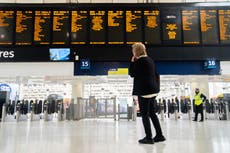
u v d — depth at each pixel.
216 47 6.68
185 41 6.72
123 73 6.75
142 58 2.90
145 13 6.87
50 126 5.93
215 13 6.84
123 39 6.74
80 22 6.82
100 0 8.08
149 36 6.75
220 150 2.21
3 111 9.89
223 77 8.24
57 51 6.68
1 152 2.17
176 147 2.39
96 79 8.77
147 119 2.78
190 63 6.80
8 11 6.78
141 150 2.23
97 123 7.45
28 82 10.29
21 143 2.74
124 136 3.44
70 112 10.81
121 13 6.87
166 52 6.70
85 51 6.72
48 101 11.15
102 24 6.82
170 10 6.88
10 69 6.88
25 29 6.72
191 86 10.95
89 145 2.56
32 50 6.67
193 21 6.81
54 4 6.89
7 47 6.64
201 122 7.69
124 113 10.95
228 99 10.92
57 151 2.21
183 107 11.28
